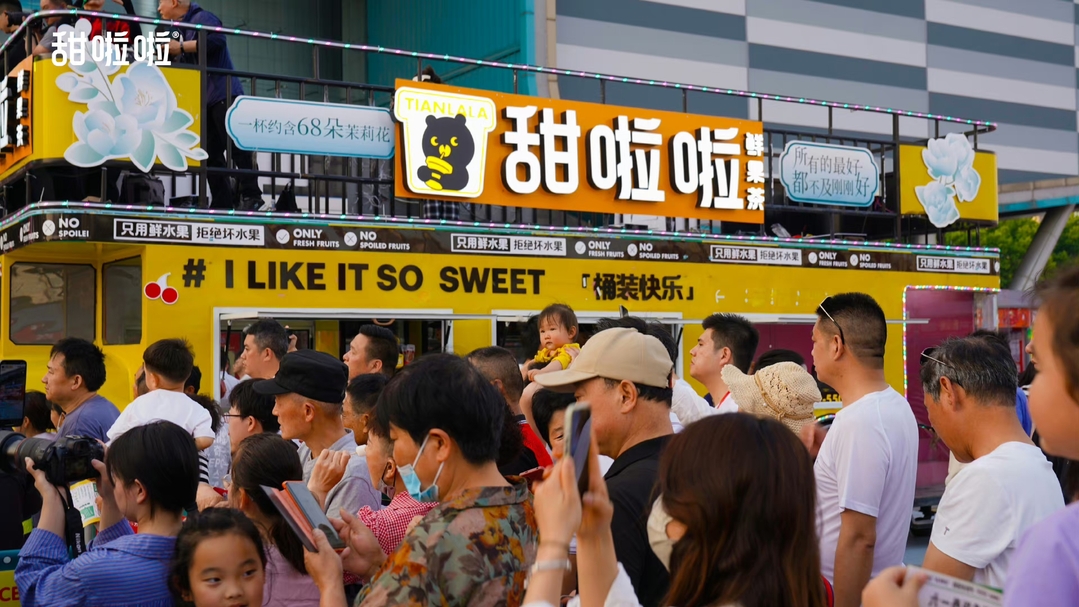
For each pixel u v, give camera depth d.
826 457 3.66
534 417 4.49
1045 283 1.78
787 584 1.96
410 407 2.59
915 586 1.78
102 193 7.52
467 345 8.75
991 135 23.38
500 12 15.51
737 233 11.26
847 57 21.02
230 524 3.04
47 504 3.43
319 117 8.36
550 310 5.95
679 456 2.08
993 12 23.69
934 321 11.14
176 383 5.48
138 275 7.82
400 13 17.41
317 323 8.49
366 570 3.17
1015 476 2.95
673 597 2.03
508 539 2.52
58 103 7.27
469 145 8.84
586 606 2.06
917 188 11.34
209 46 8.72
